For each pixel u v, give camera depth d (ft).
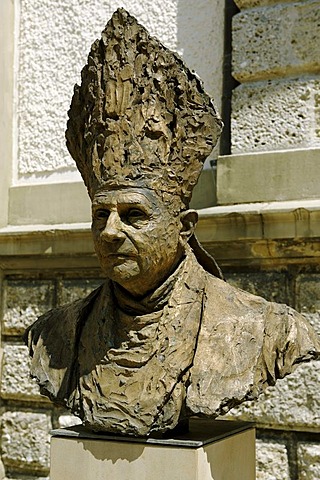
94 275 15.74
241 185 14.26
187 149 9.64
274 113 14.34
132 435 9.38
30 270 16.30
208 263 10.76
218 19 15.53
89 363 9.78
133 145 9.37
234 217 13.71
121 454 9.49
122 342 9.66
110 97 9.53
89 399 9.57
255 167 14.17
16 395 16.17
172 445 9.27
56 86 17.13
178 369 9.30
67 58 17.07
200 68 15.64
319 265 13.48
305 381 13.32
